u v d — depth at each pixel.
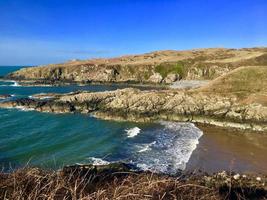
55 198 6.34
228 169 28.52
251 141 39.22
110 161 31.66
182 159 31.67
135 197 6.11
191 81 110.56
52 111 60.09
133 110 55.81
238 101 51.62
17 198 6.04
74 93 74.94
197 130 45.44
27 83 116.69
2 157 33.03
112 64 126.19
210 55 127.94
